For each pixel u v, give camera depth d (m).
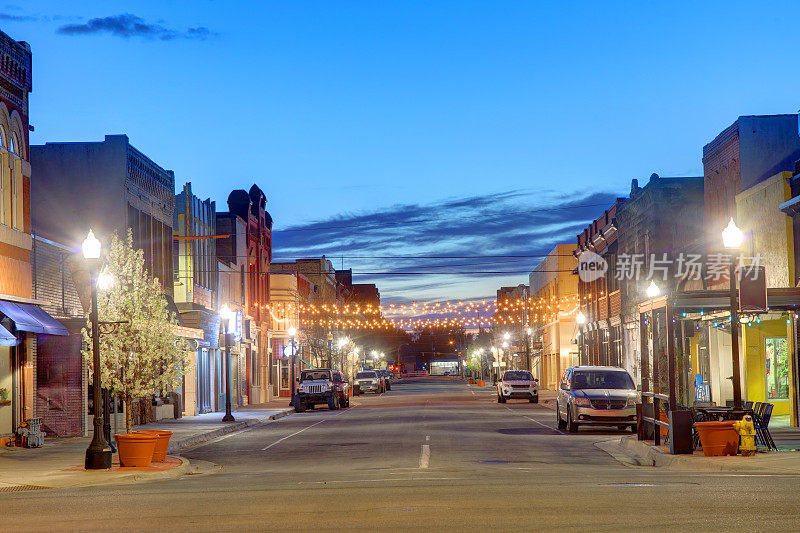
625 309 49.31
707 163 38.25
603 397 29.42
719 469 18.06
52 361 29.94
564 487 14.40
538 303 86.56
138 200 38.41
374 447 25.53
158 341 25.14
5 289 25.84
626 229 49.81
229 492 14.98
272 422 41.03
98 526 11.21
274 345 68.88
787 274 29.36
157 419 38.84
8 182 26.77
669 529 9.98
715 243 37.00
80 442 27.70
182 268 44.31
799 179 28.92
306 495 14.11
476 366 140.62
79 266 27.03
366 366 137.50
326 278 97.94
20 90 27.84
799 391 28.73
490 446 25.16
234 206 60.19
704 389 37.09
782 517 10.66
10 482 17.62
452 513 11.62
